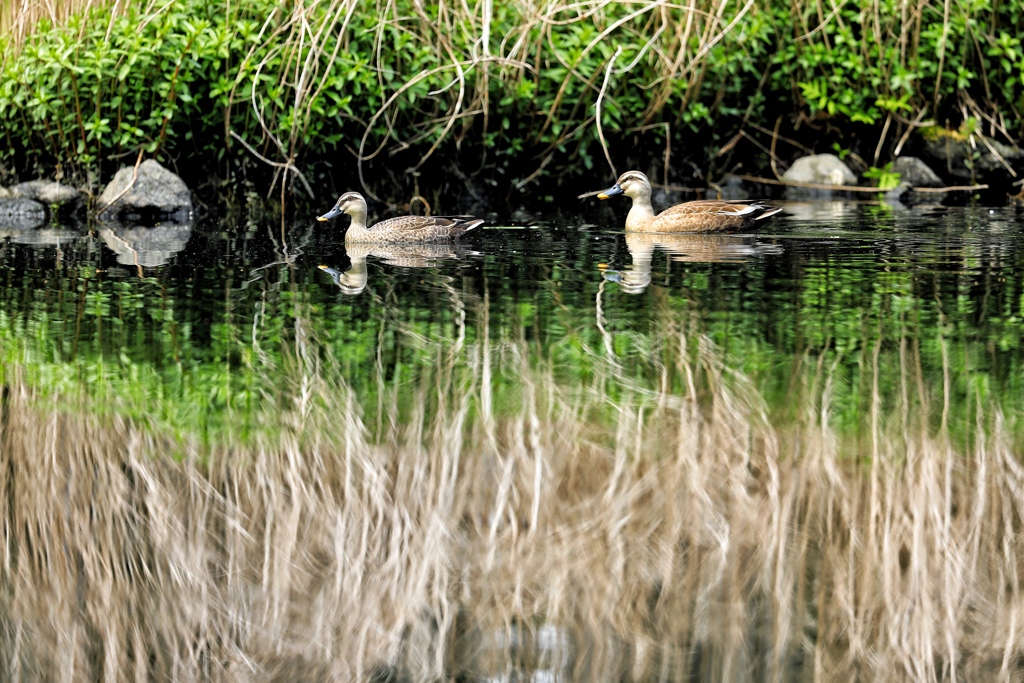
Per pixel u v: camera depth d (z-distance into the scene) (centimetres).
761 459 977
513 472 966
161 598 854
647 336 1241
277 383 1137
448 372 1159
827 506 916
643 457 983
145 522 921
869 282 1443
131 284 1505
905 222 1941
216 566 876
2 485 976
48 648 812
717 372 1139
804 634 786
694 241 1780
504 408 1077
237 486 961
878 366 1139
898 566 856
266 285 1490
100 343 1248
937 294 1377
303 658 779
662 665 748
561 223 2017
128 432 1036
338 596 842
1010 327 1241
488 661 753
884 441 997
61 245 1822
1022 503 921
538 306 1362
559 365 1168
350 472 976
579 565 859
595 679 730
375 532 905
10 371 1164
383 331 1280
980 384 1091
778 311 1318
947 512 905
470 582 850
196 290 1466
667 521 902
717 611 809
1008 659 771
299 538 905
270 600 840
